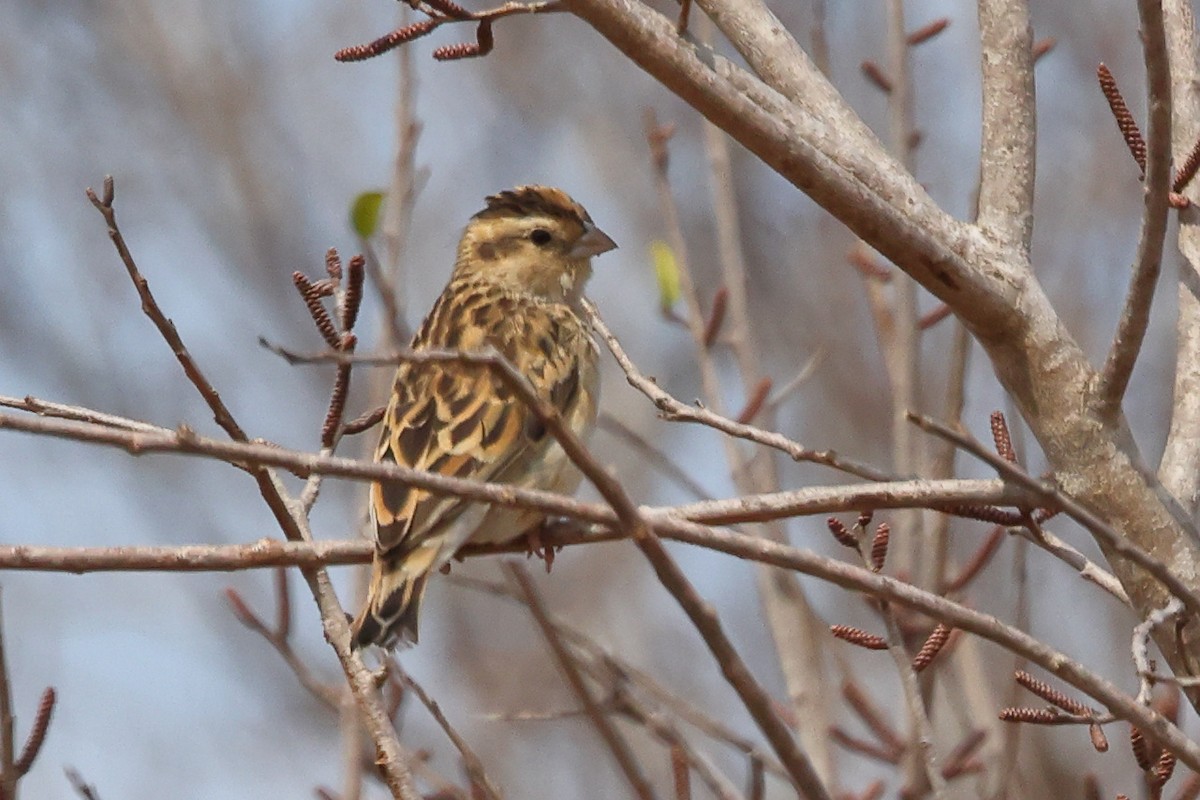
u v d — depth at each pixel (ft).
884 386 59.21
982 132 29.68
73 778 31.24
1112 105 29.01
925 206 28.53
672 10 50.57
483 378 33.99
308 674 34.37
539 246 39.27
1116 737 47.75
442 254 65.00
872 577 22.79
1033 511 29.60
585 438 36.50
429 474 22.13
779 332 60.34
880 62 61.57
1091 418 27.45
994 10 30.04
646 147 64.64
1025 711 26.53
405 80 42.09
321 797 36.42
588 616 59.26
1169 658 27.09
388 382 40.93
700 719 37.09
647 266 63.05
